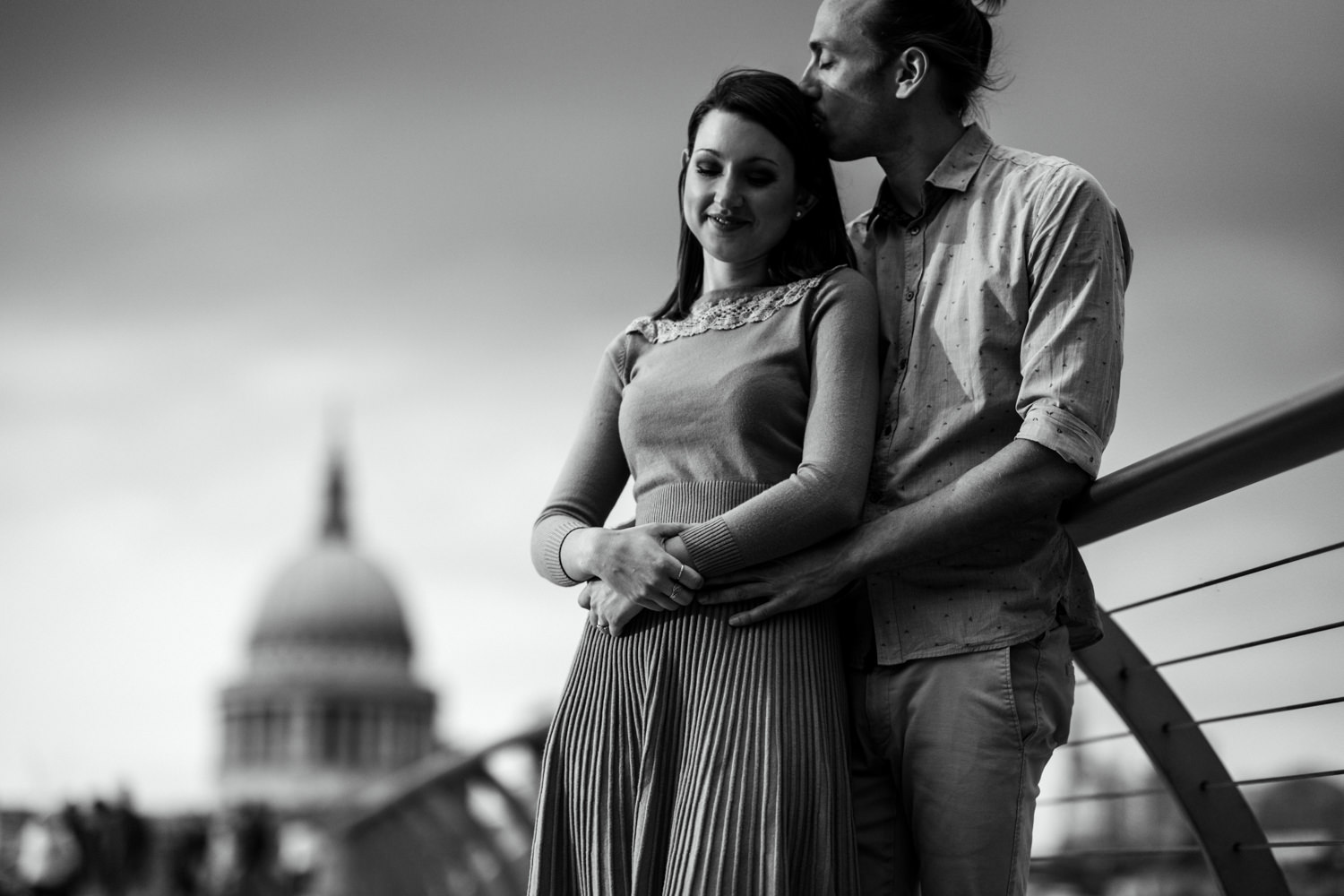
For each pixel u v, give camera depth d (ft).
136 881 54.39
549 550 8.29
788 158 8.27
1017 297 8.05
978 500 7.49
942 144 8.68
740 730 7.46
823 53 8.77
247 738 339.57
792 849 7.38
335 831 53.93
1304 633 8.36
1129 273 8.32
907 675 8.08
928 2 8.58
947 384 8.20
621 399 8.59
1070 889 32.30
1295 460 6.81
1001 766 7.82
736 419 7.95
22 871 47.70
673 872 7.37
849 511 7.62
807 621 7.77
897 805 8.37
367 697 343.67
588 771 7.82
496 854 39.40
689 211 8.41
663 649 7.72
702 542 7.60
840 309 8.07
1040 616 7.98
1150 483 7.39
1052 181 8.00
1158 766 9.24
